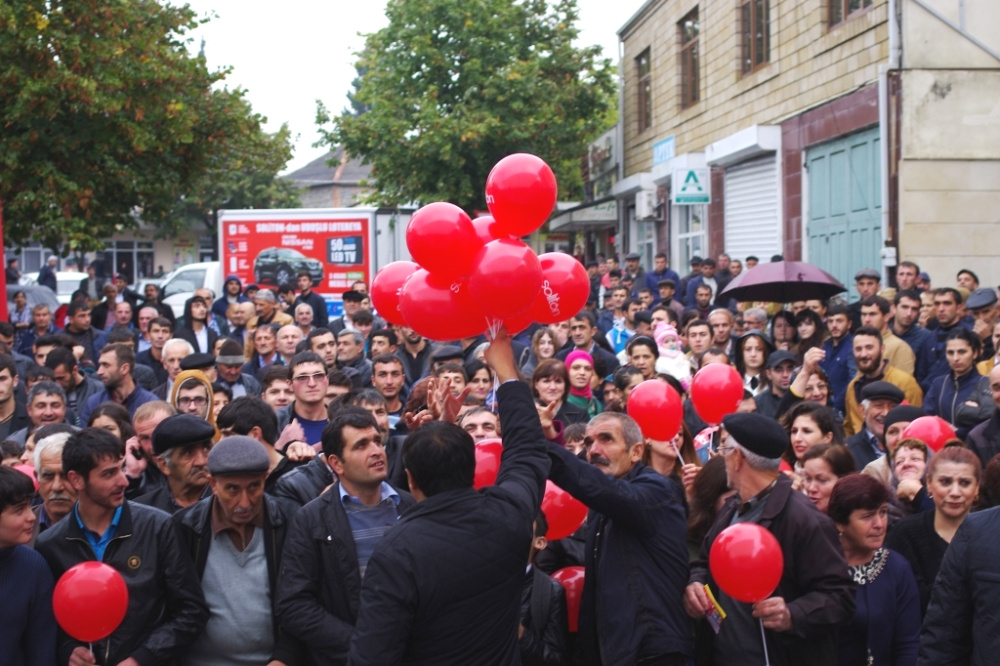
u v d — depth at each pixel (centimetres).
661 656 433
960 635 403
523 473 384
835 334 957
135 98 1731
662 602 438
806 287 1065
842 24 1559
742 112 1970
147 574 441
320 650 425
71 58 1617
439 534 357
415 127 2777
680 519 452
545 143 2831
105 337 1255
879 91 1404
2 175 1608
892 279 1390
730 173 2042
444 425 377
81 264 3988
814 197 1678
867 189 1495
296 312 1373
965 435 741
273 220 2098
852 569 461
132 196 1816
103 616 402
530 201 391
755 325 1115
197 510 461
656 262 1928
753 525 407
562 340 1085
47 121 1647
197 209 4712
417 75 2836
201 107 1831
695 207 2288
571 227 3155
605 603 441
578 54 2911
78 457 436
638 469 464
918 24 1373
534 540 457
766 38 1872
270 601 454
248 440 448
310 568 436
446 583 352
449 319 411
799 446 595
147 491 576
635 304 1317
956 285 1384
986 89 1378
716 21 2092
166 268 5284
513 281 376
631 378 782
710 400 577
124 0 1698
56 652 430
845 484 458
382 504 464
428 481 370
